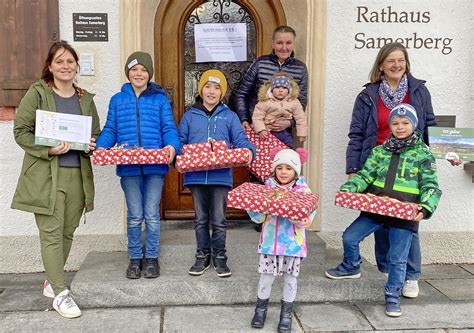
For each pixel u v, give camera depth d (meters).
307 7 4.24
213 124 3.64
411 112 3.29
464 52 4.39
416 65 4.39
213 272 3.72
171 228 4.44
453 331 3.27
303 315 3.46
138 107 3.53
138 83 3.50
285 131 4.02
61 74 3.29
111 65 4.14
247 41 4.57
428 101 3.73
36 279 4.11
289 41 3.96
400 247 3.40
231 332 3.20
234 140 3.65
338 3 4.27
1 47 4.00
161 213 4.61
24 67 4.02
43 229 3.36
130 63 3.48
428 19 4.34
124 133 3.52
